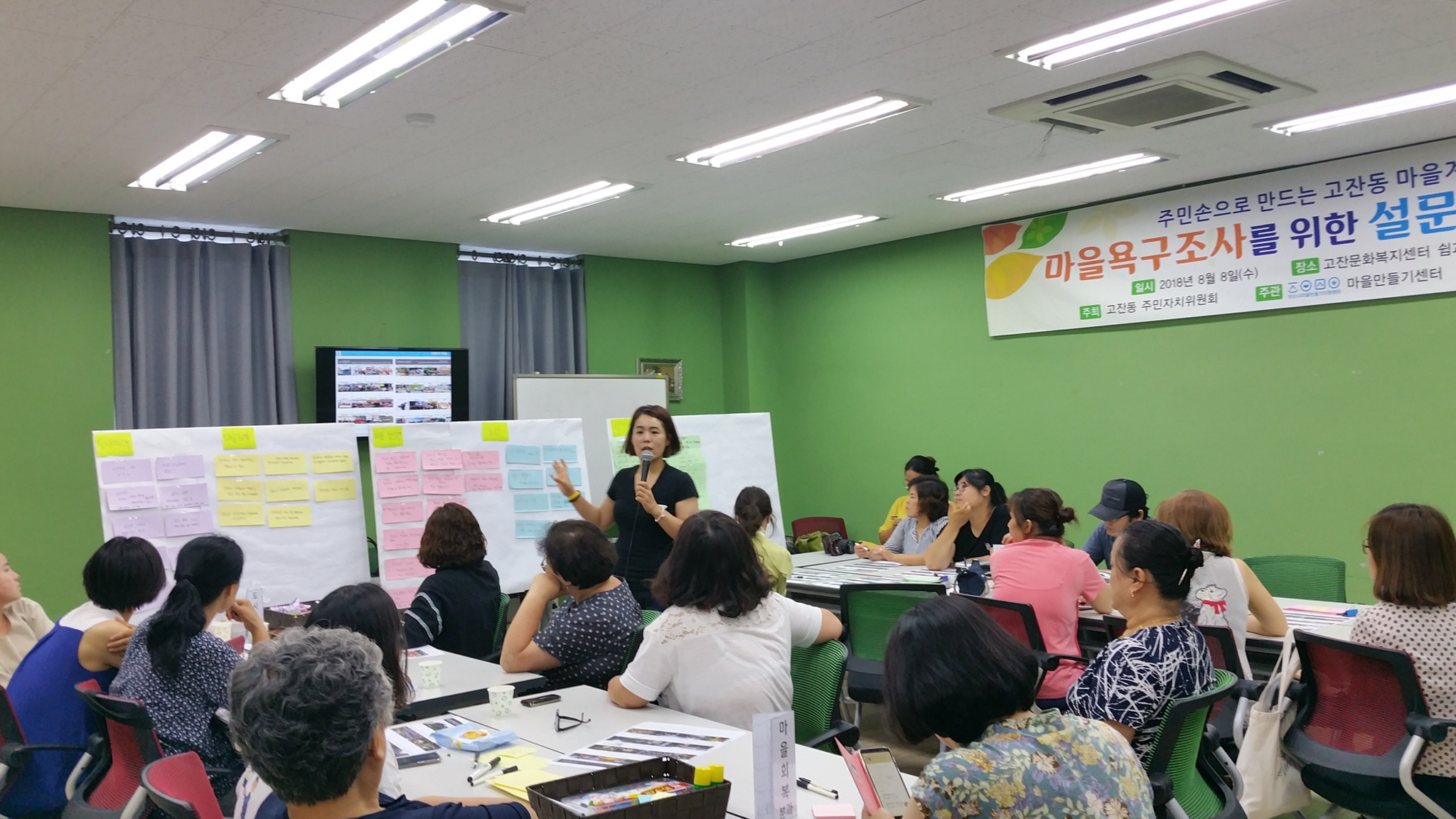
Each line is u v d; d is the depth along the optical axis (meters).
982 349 7.11
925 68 3.83
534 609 2.96
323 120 4.24
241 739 1.26
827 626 2.65
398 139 4.55
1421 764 2.50
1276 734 2.67
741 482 5.87
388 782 1.75
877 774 1.66
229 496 4.34
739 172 5.39
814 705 2.63
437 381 6.88
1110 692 2.08
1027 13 3.33
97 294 5.82
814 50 3.62
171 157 4.72
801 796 1.88
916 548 5.36
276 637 1.39
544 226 6.66
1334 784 2.63
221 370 6.32
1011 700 1.47
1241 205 5.77
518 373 7.54
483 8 3.16
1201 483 6.05
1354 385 5.42
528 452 5.10
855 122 4.53
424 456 4.81
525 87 3.91
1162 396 6.21
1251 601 3.12
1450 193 5.02
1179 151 5.21
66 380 5.71
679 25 3.34
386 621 2.09
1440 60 3.87
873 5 3.23
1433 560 2.51
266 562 4.38
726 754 2.09
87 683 2.49
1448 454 5.10
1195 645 2.12
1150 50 3.70
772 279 8.58
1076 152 5.16
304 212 5.98
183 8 3.08
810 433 8.31
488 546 4.87
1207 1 3.28
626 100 4.12
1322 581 4.10
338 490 4.61
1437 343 5.12
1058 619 3.31
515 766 2.09
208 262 6.25
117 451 4.16
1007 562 3.42
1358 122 4.71
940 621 1.51
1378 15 3.41
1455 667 2.47
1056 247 6.64
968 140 4.87
